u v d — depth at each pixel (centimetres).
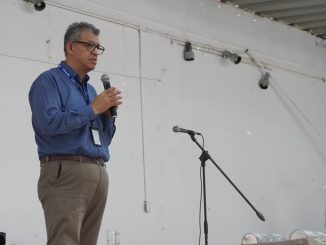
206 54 704
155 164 619
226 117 720
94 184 294
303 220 830
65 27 541
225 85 725
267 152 780
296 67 855
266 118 786
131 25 611
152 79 628
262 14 802
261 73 787
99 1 580
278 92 815
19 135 494
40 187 294
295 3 758
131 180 592
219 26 730
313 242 473
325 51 923
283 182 802
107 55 582
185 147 656
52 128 282
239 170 729
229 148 718
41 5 510
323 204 871
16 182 488
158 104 631
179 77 662
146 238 599
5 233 452
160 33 644
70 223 284
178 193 641
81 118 283
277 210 784
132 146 597
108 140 317
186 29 680
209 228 680
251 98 764
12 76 494
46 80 294
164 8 655
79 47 306
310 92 880
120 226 575
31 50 510
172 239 629
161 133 630
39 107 286
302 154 845
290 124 830
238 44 756
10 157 486
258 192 756
